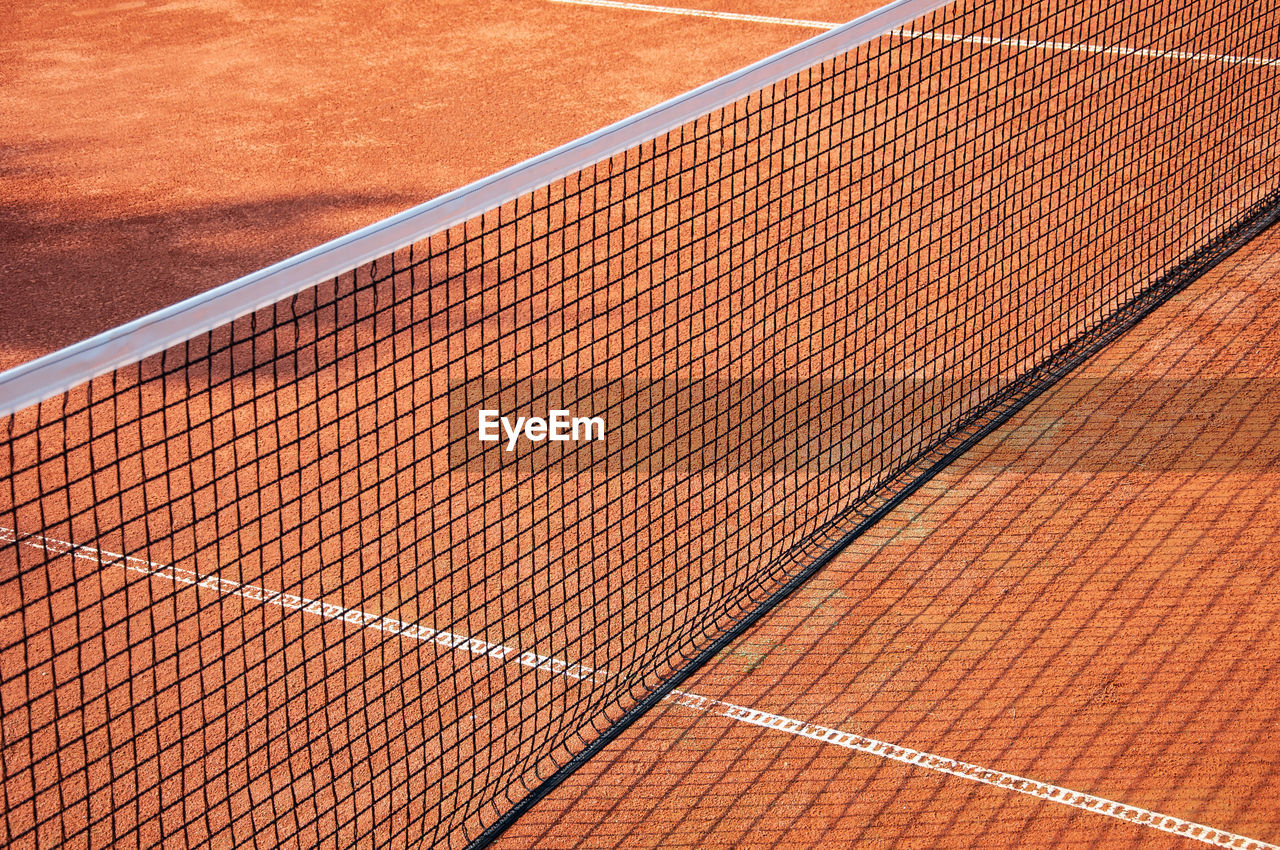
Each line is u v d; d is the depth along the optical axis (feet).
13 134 33.09
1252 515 17.15
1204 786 13.16
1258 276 23.25
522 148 31.45
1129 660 14.82
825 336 21.81
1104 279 23.29
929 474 18.28
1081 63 33.50
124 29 41.29
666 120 14.16
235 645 15.31
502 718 14.29
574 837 12.85
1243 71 31.94
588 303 22.89
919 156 28.50
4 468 18.56
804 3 42.06
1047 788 13.23
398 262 24.57
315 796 13.08
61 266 26.11
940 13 38.09
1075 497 17.71
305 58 38.29
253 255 26.43
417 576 15.97
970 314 22.36
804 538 17.02
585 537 17.11
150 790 12.79
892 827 12.85
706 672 14.97
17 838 12.84
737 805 13.19
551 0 43.06
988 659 14.94
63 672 14.89
